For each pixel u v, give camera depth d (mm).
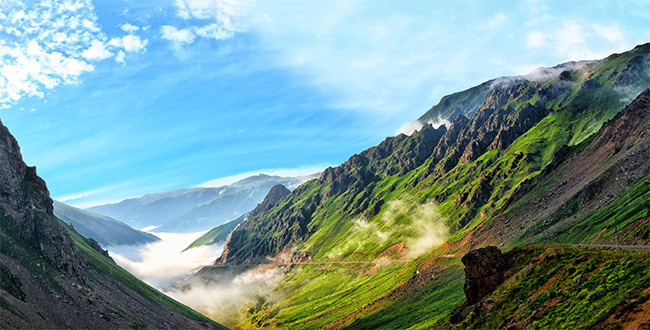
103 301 133625
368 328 191875
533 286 56406
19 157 157000
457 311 70062
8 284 99125
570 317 43500
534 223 182625
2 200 133875
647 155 151250
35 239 131375
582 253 55531
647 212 95875
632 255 47938
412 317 175250
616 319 38062
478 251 71250
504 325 52906
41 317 97938
